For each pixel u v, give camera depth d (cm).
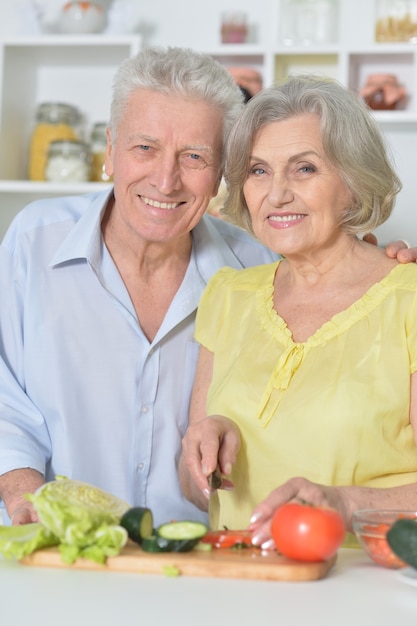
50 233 219
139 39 392
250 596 121
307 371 170
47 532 136
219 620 111
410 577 130
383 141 178
